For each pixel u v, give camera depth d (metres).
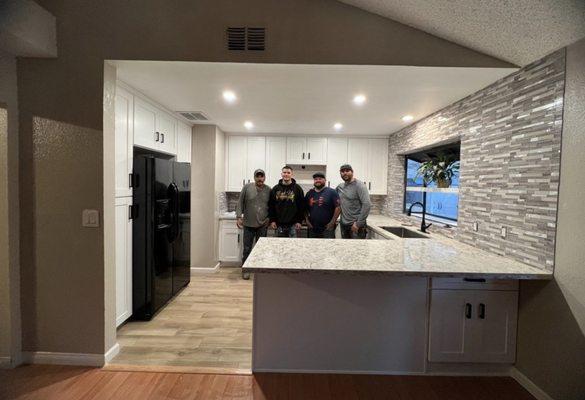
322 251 2.08
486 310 1.93
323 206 3.74
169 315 2.94
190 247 3.94
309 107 3.00
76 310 2.06
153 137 2.98
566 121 1.62
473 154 2.42
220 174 4.41
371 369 2.00
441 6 1.66
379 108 2.98
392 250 2.14
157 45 1.96
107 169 2.05
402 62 1.95
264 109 3.12
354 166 4.58
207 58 1.96
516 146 1.96
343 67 2.00
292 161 4.59
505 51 1.83
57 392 1.81
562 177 1.64
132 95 2.58
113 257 2.15
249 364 2.15
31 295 2.06
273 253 2.01
